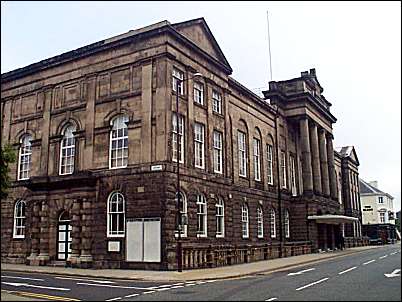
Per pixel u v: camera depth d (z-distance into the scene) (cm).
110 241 2728
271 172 4450
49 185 2981
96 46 3044
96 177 2820
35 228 3006
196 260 2670
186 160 2891
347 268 2533
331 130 5722
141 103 2819
